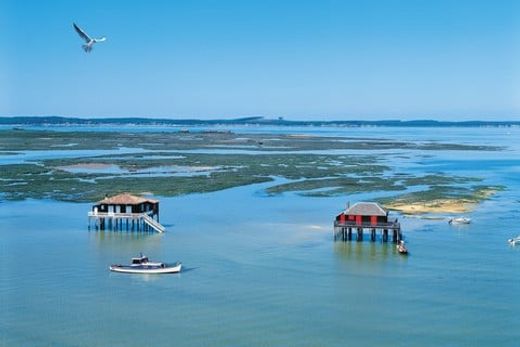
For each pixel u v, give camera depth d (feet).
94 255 261.44
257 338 172.96
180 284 221.25
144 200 319.68
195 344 168.66
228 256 260.62
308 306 198.70
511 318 189.06
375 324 183.73
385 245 281.33
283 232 307.99
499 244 281.95
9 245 279.08
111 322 184.03
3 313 190.70
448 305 200.13
